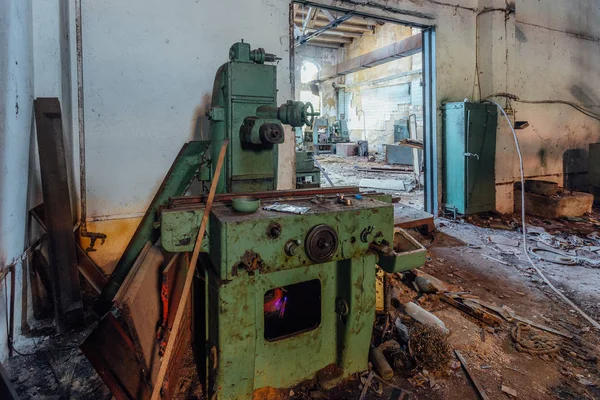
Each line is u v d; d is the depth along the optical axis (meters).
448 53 4.05
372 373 1.57
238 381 1.33
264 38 2.90
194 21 2.65
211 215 1.34
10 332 1.69
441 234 3.60
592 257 2.99
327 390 1.49
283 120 1.83
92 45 2.37
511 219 4.11
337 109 13.63
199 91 2.72
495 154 4.12
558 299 2.32
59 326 1.89
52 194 1.88
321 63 13.34
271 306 1.72
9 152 1.63
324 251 1.36
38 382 1.55
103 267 2.53
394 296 2.16
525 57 4.63
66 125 2.25
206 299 1.41
